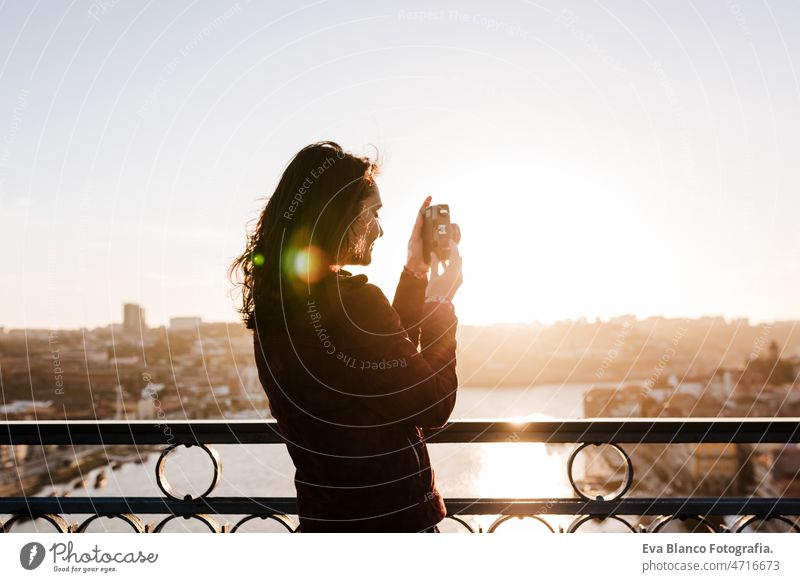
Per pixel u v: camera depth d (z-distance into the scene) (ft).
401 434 3.94
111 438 6.55
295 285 3.83
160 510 6.53
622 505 6.48
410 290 4.29
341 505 3.90
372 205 4.06
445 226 4.30
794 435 6.35
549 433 6.51
